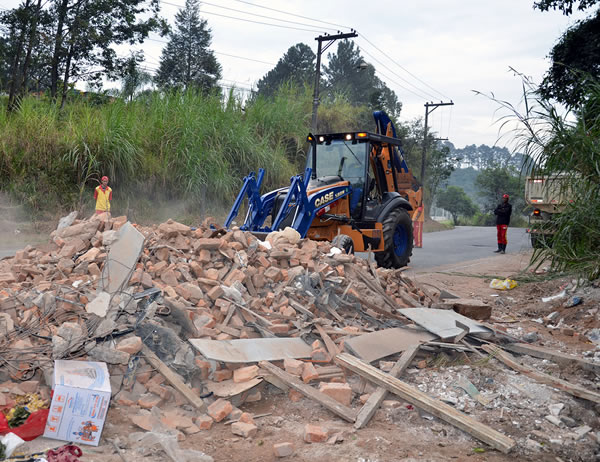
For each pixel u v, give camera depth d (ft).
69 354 13.58
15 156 48.42
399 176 40.11
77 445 11.28
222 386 14.03
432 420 13.53
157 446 11.37
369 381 15.16
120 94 61.77
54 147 50.03
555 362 18.31
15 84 64.90
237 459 11.14
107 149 50.62
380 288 22.00
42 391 12.64
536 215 48.78
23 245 40.88
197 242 19.60
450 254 51.78
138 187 53.01
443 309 22.93
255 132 65.92
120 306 15.11
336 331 17.78
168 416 12.60
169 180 54.75
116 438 11.61
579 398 15.25
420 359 17.81
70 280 16.78
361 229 33.68
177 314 15.70
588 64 50.29
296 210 29.09
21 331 14.52
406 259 37.88
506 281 32.04
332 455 11.32
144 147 54.70
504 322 24.26
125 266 16.48
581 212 21.43
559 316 25.04
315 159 35.45
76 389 11.44
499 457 11.83
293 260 21.22
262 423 12.96
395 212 35.94
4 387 12.67
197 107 60.23
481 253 53.42
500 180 237.04
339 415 13.35
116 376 13.61
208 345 14.83
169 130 56.70
